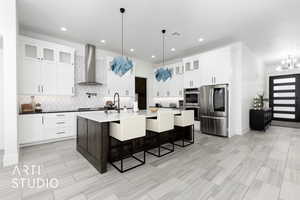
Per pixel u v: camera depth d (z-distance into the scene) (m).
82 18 3.07
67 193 1.73
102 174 2.17
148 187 1.86
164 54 5.64
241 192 1.76
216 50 4.43
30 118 3.42
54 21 3.20
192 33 3.76
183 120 3.37
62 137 3.91
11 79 2.47
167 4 2.58
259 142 3.74
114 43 4.48
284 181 1.98
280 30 3.60
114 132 2.38
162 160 2.67
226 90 4.20
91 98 4.86
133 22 3.23
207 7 2.66
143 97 6.64
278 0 2.46
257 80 6.02
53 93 3.88
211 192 1.76
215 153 3.00
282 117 7.06
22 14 2.93
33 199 1.62
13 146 2.51
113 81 5.11
